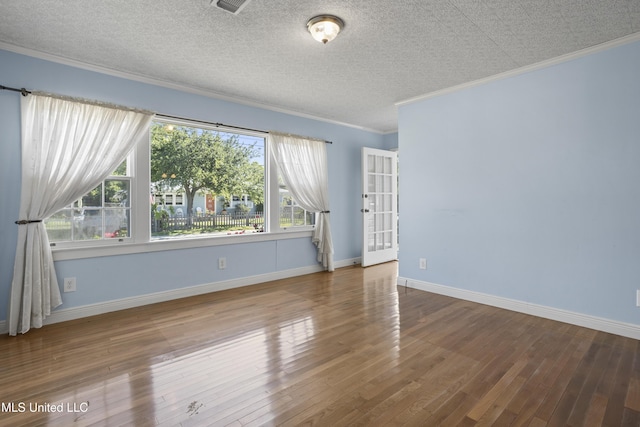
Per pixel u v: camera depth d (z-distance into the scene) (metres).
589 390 1.83
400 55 2.81
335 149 5.15
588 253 2.71
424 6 2.09
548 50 2.71
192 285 3.65
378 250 5.50
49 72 2.78
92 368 2.07
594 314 2.69
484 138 3.35
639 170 2.45
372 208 5.47
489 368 2.07
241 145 4.49
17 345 2.39
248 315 3.04
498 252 3.27
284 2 2.05
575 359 2.18
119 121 3.08
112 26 2.34
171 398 1.76
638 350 2.29
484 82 3.33
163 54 2.78
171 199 4.16
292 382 1.92
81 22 2.28
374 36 2.48
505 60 2.90
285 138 4.41
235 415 1.62
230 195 4.52
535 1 2.04
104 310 3.08
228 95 3.85
